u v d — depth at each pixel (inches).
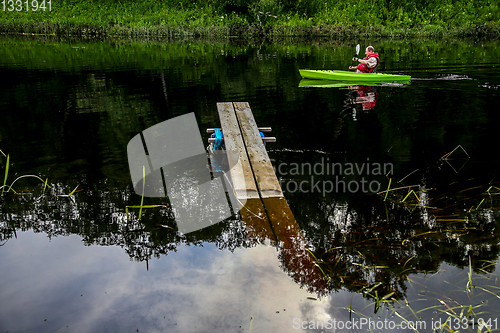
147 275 75.9
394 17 767.7
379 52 450.3
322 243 86.0
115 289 72.0
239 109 177.0
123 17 818.2
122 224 95.1
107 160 135.4
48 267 78.9
